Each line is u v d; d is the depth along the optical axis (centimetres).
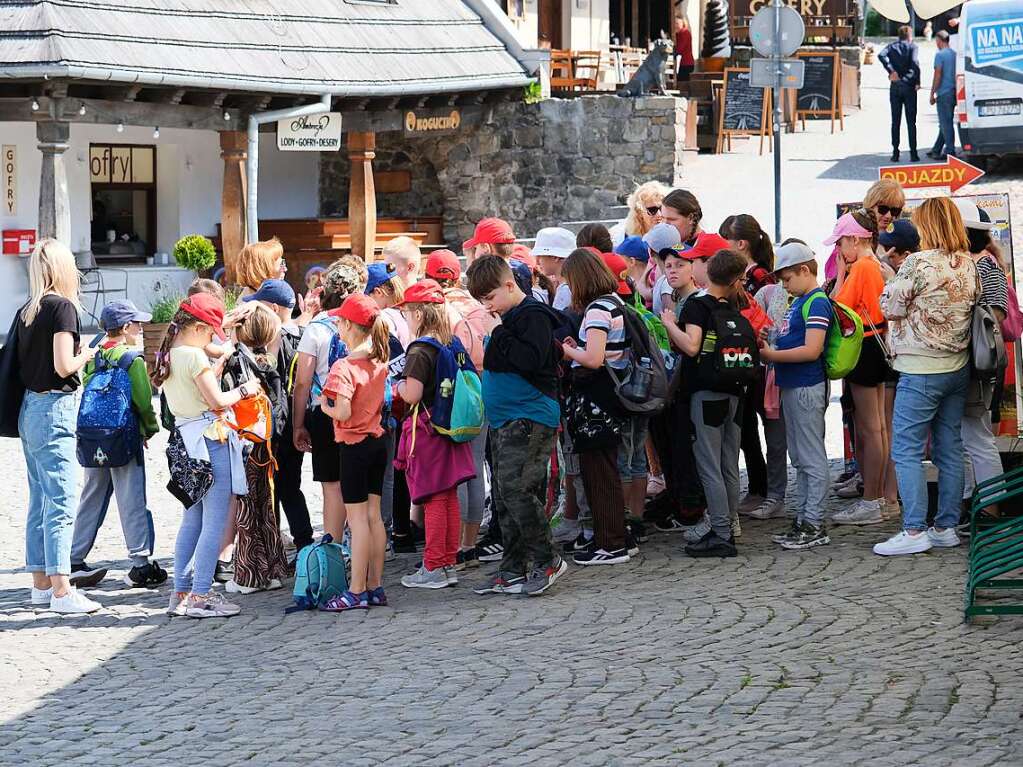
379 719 635
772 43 1625
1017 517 847
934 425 889
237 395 848
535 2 3033
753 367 886
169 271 2370
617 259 919
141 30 1933
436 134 2405
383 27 2348
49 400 859
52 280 858
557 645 734
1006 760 539
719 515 902
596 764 559
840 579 831
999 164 2419
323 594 838
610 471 891
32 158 2208
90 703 689
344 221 2466
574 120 2438
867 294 938
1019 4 2278
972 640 702
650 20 3547
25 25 1823
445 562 883
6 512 1195
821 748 561
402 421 901
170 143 2433
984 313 852
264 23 2144
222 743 615
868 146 2677
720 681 658
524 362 820
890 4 1398
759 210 2202
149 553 942
